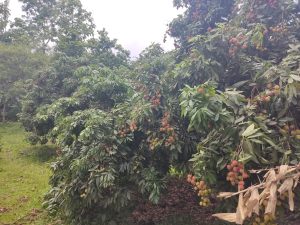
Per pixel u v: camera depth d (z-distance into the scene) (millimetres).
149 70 4969
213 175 3049
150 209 5094
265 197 1605
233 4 4949
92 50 12109
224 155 3053
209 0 5113
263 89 3576
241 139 2854
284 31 4109
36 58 15953
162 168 4559
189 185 5477
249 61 3902
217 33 3959
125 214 4910
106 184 4074
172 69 4480
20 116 11117
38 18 21469
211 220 4980
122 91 6402
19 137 13438
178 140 3926
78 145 4996
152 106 4301
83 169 4461
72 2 17047
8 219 5699
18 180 8008
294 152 2924
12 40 20359
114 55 11922
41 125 9945
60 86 11375
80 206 4625
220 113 2809
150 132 4277
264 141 2846
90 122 4594
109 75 6578
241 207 1551
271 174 1641
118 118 4672
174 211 5250
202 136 3945
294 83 2941
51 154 10625
